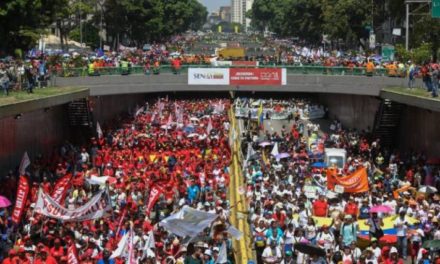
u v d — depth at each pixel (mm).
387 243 27312
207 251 23719
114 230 27375
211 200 32719
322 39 146625
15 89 45750
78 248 24938
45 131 49094
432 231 27578
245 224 30516
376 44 111062
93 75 60969
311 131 63531
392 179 38781
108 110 66562
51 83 58094
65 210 26938
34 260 22953
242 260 26297
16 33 65875
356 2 115625
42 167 41531
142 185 34750
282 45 163875
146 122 62781
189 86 64812
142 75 63625
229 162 43062
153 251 24438
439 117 43781
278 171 38281
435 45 72312
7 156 40250
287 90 63969
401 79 59344
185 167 40625
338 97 72688
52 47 114000
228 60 69500
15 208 26922
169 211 31062
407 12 69125
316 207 29750
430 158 44406
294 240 25625
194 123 61562
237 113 73500
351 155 49625
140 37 141500
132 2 133250
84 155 45594
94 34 131625
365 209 30000
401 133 53594
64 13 86438
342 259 24125
